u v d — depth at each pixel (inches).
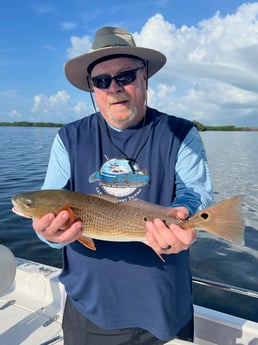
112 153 22.0
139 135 21.9
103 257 20.7
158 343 20.9
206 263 61.9
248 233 77.0
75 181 22.1
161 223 16.5
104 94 21.6
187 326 22.0
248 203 104.1
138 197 21.1
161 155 21.2
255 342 25.1
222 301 47.0
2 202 96.3
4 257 25.0
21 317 30.2
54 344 26.9
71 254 21.9
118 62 21.5
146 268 20.2
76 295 21.5
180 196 19.5
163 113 23.2
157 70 25.2
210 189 20.4
